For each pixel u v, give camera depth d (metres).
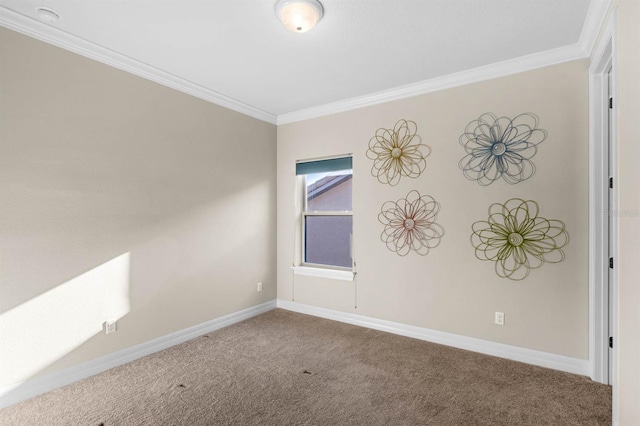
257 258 3.95
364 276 3.54
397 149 3.32
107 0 1.94
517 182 2.73
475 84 2.92
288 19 1.98
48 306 2.25
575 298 2.51
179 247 3.08
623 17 1.53
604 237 2.35
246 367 2.61
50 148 2.26
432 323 3.12
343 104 3.65
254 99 3.61
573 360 2.51
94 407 2.06
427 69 2.89
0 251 2.05
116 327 2.62
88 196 2.46
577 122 2.51
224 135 3.53
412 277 3.24
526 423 1.92
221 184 3.50
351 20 2.15
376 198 3.47
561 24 2.20
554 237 2.58
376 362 2.70
